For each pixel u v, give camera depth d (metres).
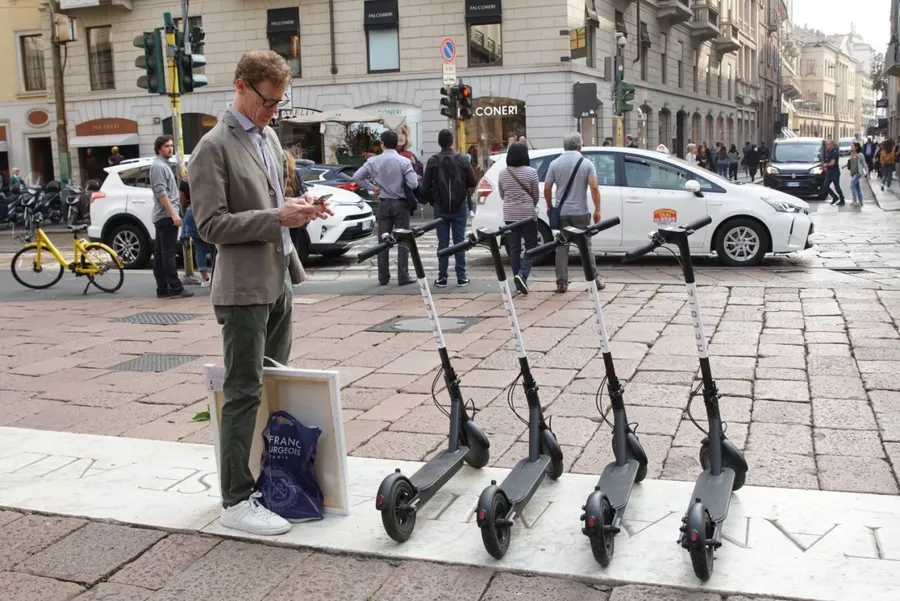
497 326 8.20
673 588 3.31
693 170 12.31
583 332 7.80
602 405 5.61
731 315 8.41
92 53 32.28
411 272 12.73
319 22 29.72
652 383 6.09
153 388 6.45
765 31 67.94
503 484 3.87
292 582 3.51
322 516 4.02
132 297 11.03
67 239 21.64
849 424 5.12
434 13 28.67
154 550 3.81
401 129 11.61
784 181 26.52
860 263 12.34
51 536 3.96
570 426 5.23
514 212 9.78
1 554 3.81
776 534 3.69
